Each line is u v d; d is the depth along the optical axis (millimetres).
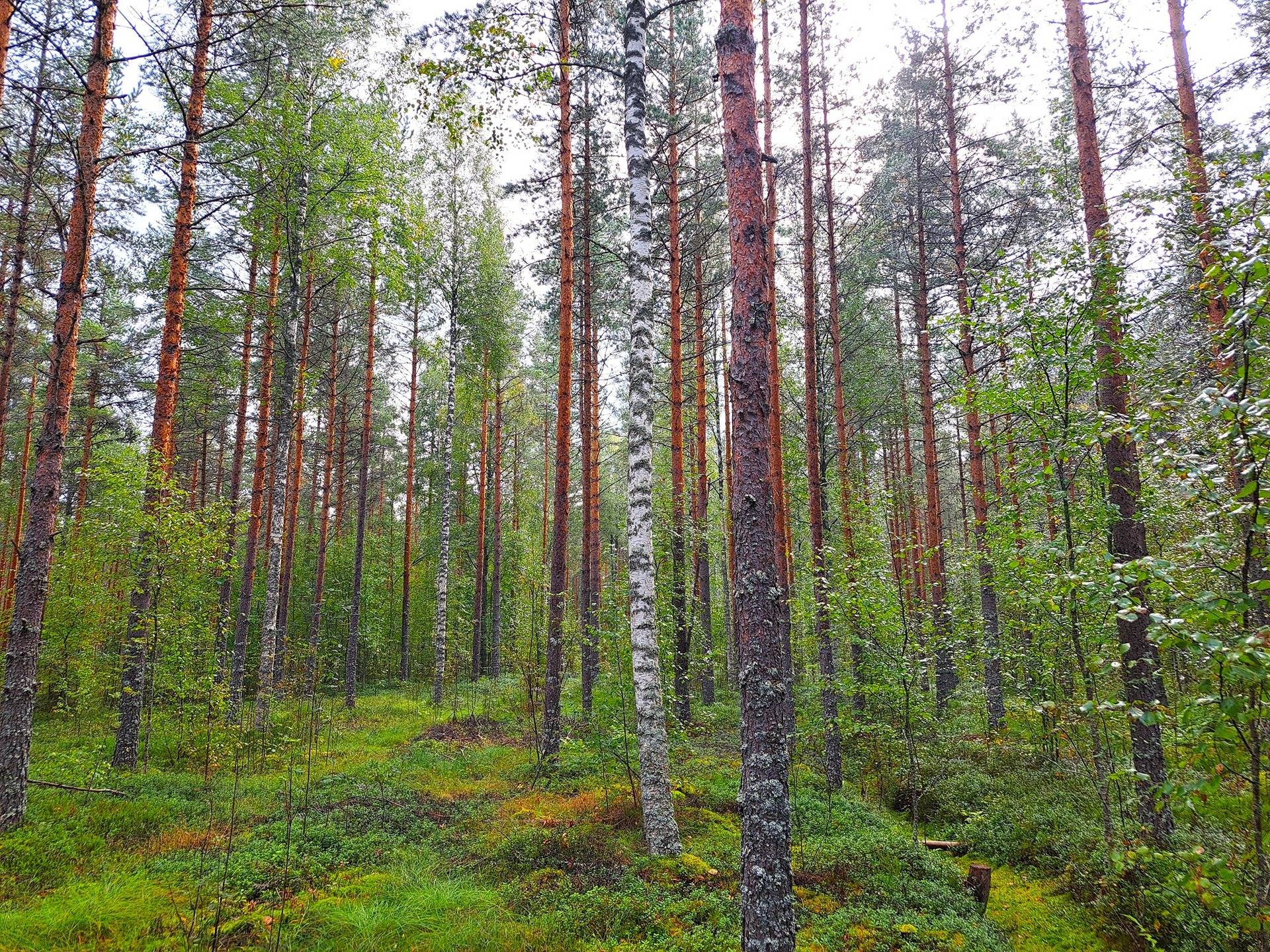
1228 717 3145
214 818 8250
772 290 13359
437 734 14602
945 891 6672
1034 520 7809
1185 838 6055
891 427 23328
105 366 21453
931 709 11117
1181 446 4074
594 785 10188
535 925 5762
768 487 4766
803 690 16141
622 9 13531
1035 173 13133
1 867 6297
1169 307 7574
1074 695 7676
